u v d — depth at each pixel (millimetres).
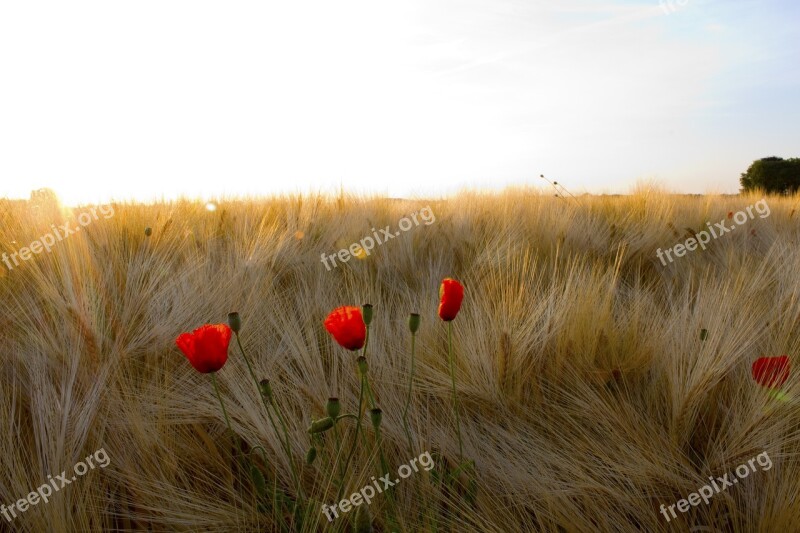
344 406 725
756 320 868
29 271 1089
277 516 586
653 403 757
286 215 1869
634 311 909
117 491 648
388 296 1175
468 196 2244
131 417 685
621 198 2432
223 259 1233
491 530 557
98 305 904
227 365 823
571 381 781
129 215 1528
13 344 856
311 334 880
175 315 948
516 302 883
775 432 644
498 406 751
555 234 1587
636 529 570
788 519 539
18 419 712
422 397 799
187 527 590
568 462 653
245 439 692
